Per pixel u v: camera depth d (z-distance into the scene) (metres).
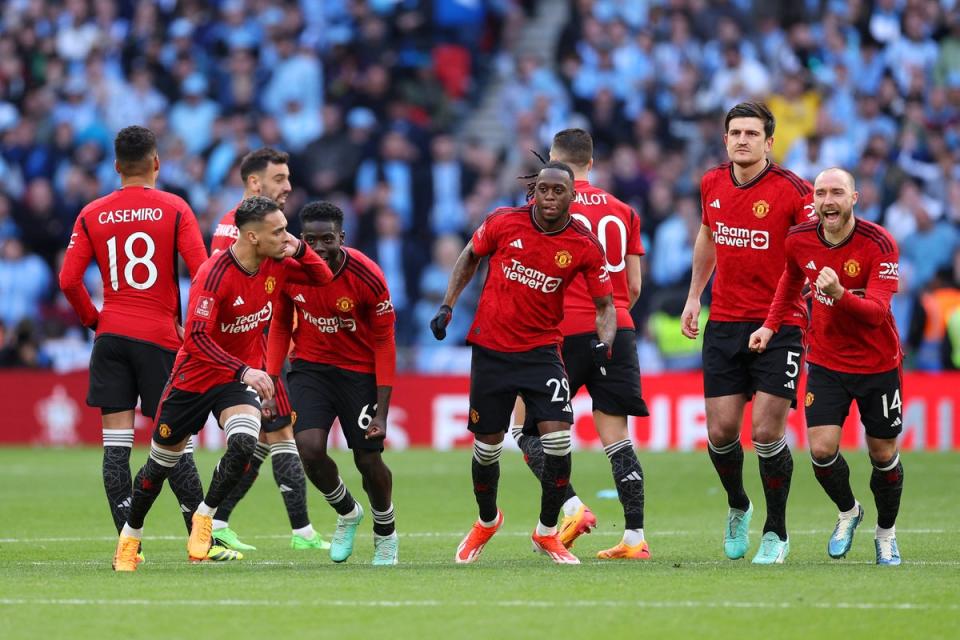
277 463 33.53
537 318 28.98
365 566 29.00
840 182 27.59
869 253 28.17
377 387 29.20
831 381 28.91
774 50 80.50
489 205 75.81
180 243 30.45
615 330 29.41
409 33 82.62
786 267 29.19
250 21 83.12
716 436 30.64
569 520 31.38
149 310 30.36
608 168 74.81
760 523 38.50
